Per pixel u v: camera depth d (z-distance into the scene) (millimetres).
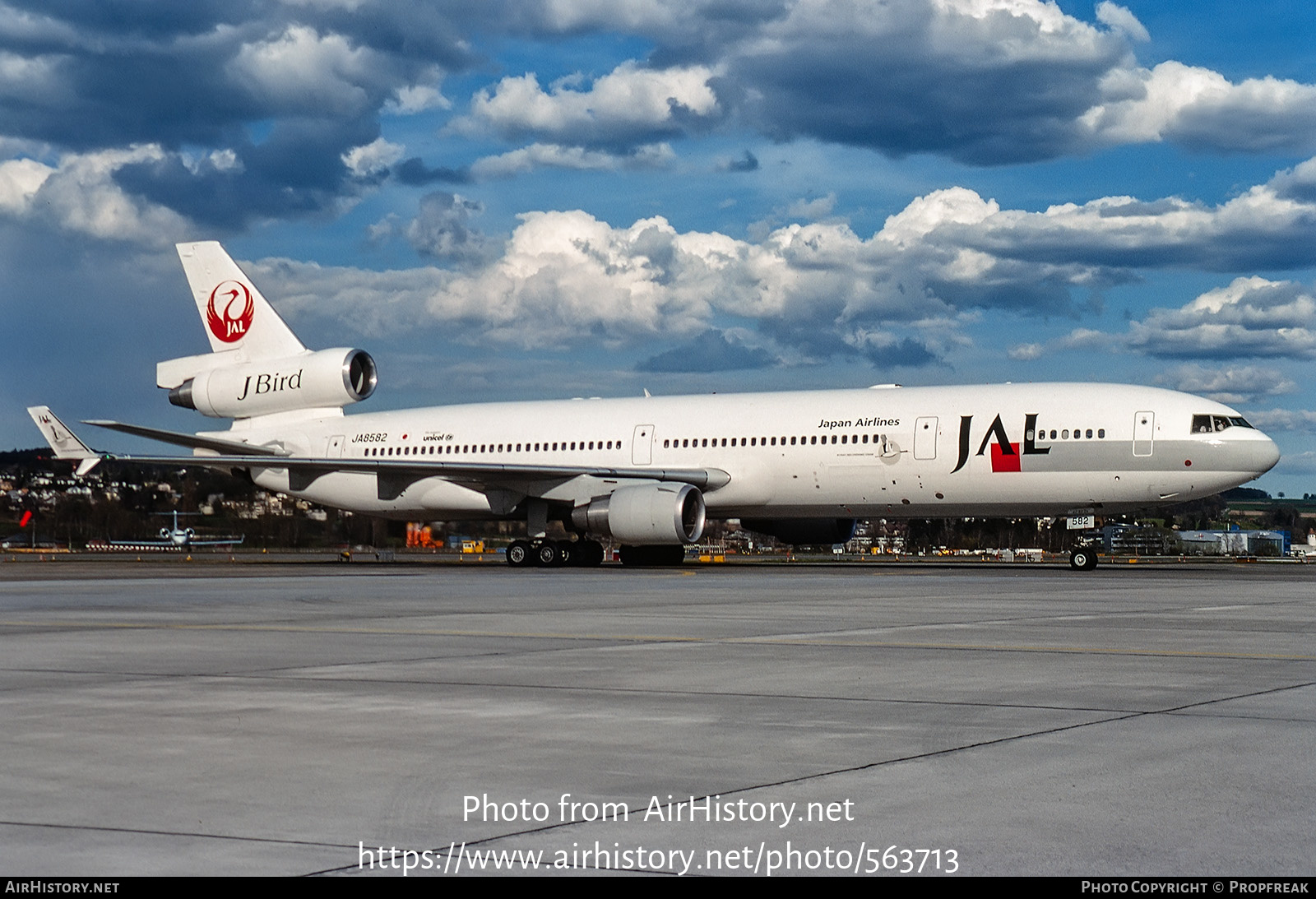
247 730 8484
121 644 14375
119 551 81750
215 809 6266
